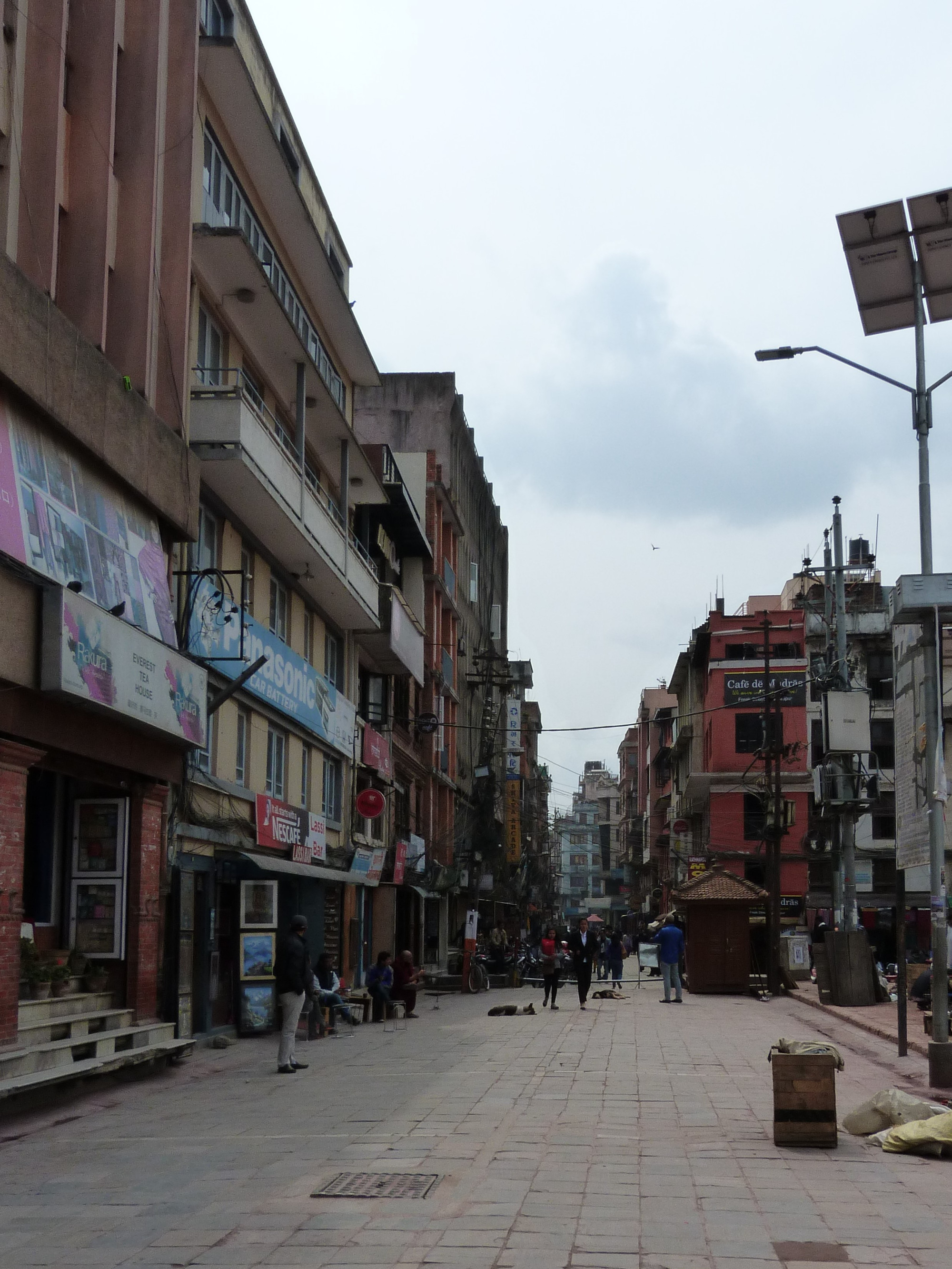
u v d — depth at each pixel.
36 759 13.04
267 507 21.08
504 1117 11.27
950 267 15.35
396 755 38.50
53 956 14.78
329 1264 6.42
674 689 81.25
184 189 18.02
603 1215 7.43
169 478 17.25
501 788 61.28
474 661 58.53
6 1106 11.91
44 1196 8.27
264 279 20.14
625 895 139.25
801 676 61.34
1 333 12.45
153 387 17.27
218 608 19.78
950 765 43.72
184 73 18.11
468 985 35.28
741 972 31.72
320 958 22.31
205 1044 18.64
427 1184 8.28
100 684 13.80
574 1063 15.75
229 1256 6.61
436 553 47.03
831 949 25.64
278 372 24.12
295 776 25.86
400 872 36.25
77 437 14.31
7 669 12.28
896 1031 19.16
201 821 18.66
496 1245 6.75
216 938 20.27
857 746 29.52
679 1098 12.53
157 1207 7.83
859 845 56.62
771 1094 12.75
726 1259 6.50
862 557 65.31
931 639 14.59
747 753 61.19
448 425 53.44
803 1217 7.43
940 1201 7.87
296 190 22.98
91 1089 13.79
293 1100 12.91
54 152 14.51
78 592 13.56
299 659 25.09
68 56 16.11
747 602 75.62
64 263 15.73
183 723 16.59
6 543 12.28
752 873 59.22
